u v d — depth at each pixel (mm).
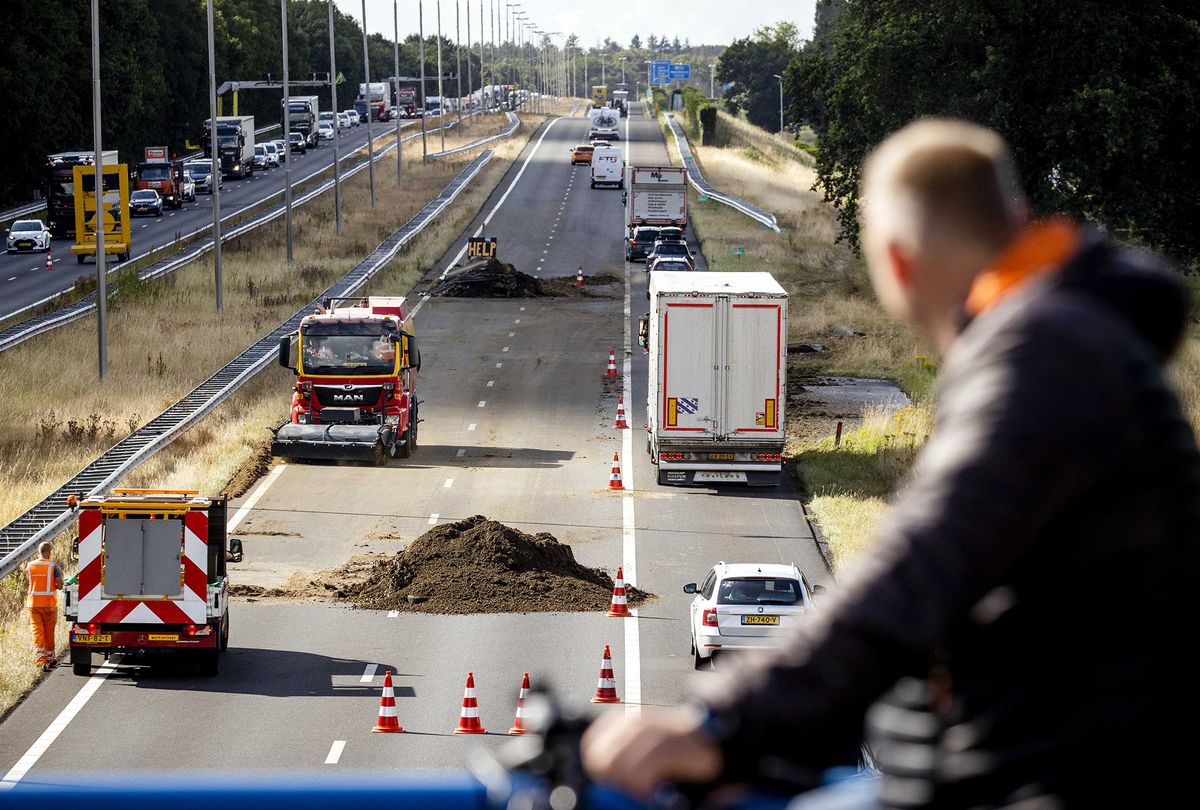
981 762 5066
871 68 135875
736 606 59125
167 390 123375
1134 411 4980
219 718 55000
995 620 5105
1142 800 4969
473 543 76000
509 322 168125
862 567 4992
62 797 6852
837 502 91312
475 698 54875
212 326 153750
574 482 98625
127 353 137500
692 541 83750
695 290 95500
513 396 129875
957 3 129750
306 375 104375
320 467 101812
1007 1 125688
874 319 163250
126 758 50406
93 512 59844
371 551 81250
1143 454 4965
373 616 69562
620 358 147750
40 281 187625
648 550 81938
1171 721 4969
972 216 5398
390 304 110875
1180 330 5398
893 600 4828
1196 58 132375
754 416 96250
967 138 5512
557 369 142125
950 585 4816
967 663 5172
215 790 6934
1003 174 5488
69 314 151500
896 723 5230
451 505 92125
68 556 76938
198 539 59938
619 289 195250
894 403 124875
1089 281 5273
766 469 96312
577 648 64438
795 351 149125
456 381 136000
